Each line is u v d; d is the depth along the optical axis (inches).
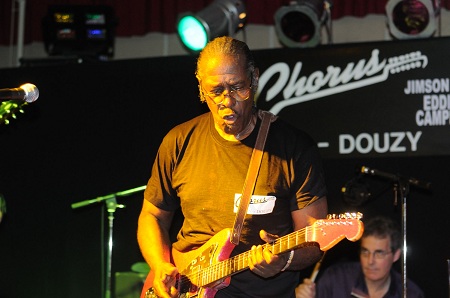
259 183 141.3
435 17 234.8
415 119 227.3
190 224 147.3
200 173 145.3
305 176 141.6
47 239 250.5
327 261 227.1
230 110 136.5
